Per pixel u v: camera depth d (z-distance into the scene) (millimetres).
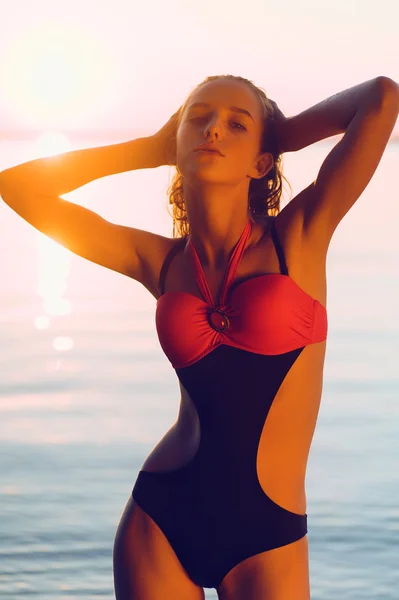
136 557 2566
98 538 5816
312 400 2521
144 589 2553
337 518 6066
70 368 10531
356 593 5152
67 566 5461
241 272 2521
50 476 6906
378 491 6488
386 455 7246
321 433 7883
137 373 10242
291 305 2453
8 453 7461
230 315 2484
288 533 2473
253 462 2484
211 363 2506
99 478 6859
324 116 2543
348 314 13109
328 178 2451
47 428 8172
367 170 2441
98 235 2736
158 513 2559
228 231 2531
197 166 2457
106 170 2777
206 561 2496
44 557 5559
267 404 2473
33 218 2766
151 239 2717
